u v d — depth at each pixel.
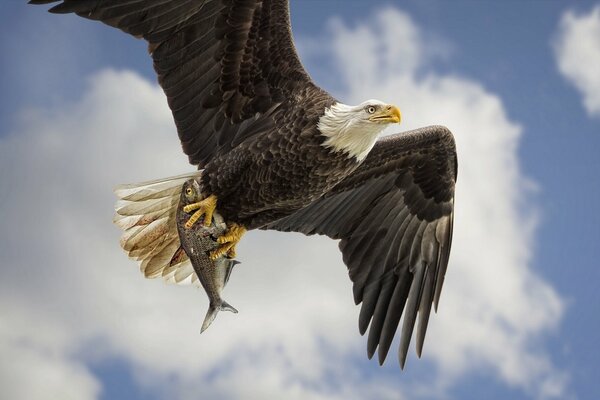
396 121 12.61
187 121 13.19
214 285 12.73
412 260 15.96
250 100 13.12
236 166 12.85
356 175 15.40
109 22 12.58
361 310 15.73
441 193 15.78
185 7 12.73
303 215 15.34
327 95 12.94
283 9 12.84
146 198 13.12
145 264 13.71
